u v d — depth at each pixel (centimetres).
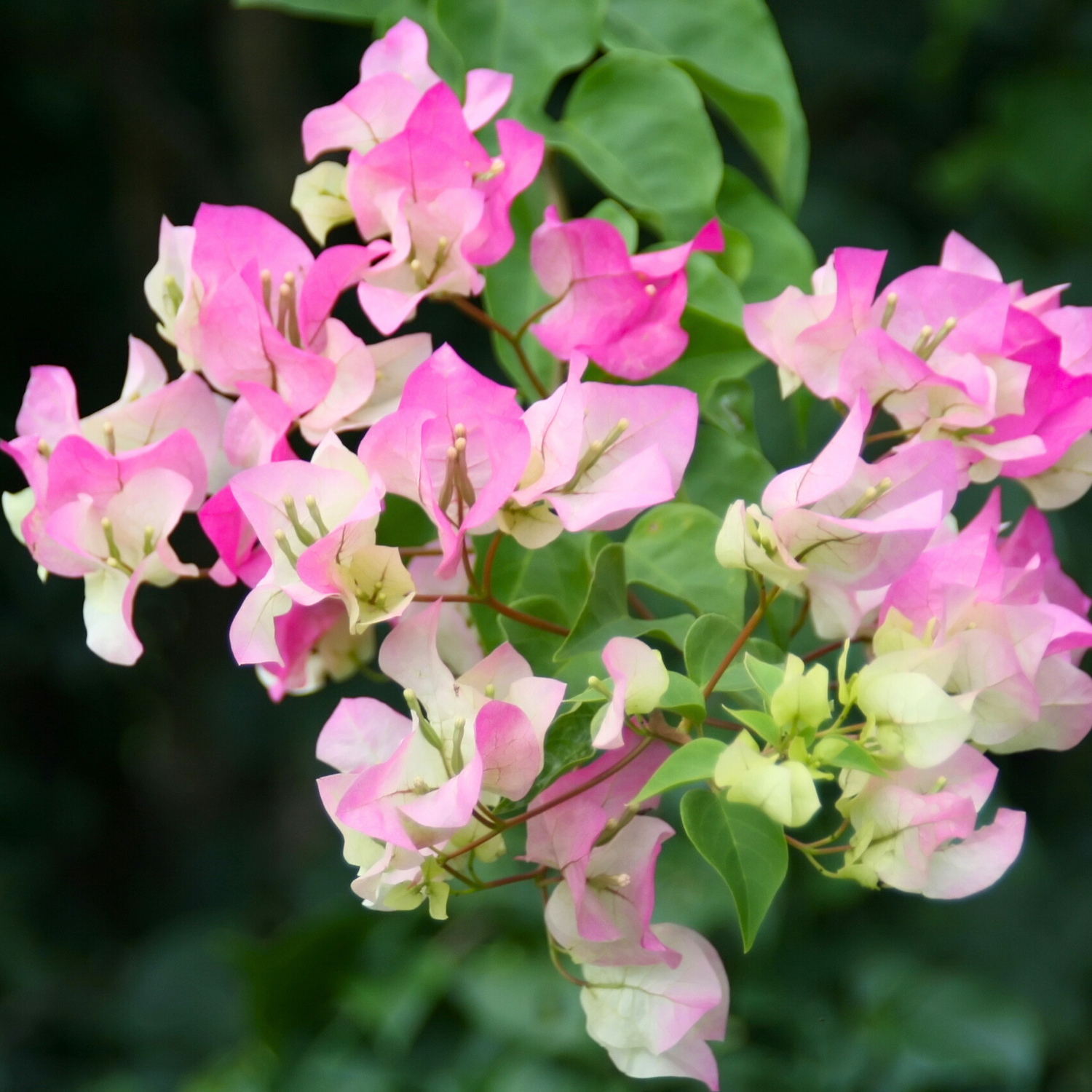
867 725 81
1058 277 191
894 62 207
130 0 217
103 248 224
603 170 92
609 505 82
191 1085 137
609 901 82
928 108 214
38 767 227
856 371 85
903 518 80
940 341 86
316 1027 125
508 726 80
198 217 86
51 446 86
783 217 94
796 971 138
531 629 86
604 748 80
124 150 221
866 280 86
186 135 219
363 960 123
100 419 86
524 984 120
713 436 90
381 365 86
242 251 86
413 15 93
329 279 85
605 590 85
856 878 82
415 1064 125
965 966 161
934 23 207
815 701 80
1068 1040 160
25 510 88
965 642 83
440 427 82
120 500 85
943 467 82
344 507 82
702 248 87
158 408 86
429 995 120
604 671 84
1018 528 87
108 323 223
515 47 92
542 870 84
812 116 213
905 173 212
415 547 87
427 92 86
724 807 81
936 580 83
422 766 81
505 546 87
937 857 82
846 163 212
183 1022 177
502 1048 121
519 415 82
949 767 82
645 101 92
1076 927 165
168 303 88
